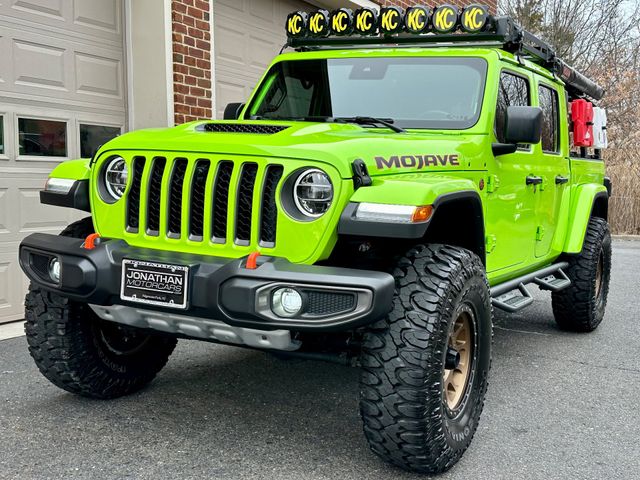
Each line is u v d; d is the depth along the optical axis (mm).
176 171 3123
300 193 2889
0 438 3309
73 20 5945
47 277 3244
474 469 3127
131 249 3121
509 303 4168
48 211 5801
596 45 22141
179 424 3520
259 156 2922
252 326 2793
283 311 2742
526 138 3742
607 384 4457
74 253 3088
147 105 6422
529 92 4695
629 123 19984
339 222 2779
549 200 5004
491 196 3957
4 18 5391
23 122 5590
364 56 4418
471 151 3721
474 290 3139
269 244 2924
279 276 2707
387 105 4125
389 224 2699
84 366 3590
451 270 2961
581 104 5797
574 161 5641
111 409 3705
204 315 2875
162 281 2900
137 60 6414
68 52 5918
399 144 3238
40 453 3154
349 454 3211
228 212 2969
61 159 5902
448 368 3002
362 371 2855
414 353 2771
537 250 4898
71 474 2957
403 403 2771
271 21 8195
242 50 7734
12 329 5344
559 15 22203
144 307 2986
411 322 2811
